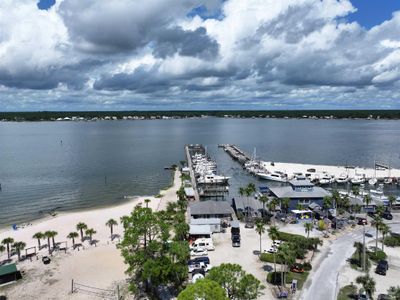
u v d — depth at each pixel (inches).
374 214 4252.0
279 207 4549.7
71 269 3016.7
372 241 3422.7
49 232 3400.6
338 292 2479.1
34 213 4845.0
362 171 7509.8
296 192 4758.9
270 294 2484.0
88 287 2716.5
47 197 5664.4
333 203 4461.1
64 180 6865.2
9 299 2568.9
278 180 6968.5
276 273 2689.5
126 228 2960.1
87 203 5329.7
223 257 3129.9
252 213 4274.1
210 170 7578.7
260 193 5447.8
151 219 2664.9
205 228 3595.0
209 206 4200.3
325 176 6899.6
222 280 2103.8
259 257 3120.1
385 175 7111.2
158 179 6998.0
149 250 2652.6
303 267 2812.5
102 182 6717.5
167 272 2429.9
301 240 3193.9
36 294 2630.4
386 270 2783.0
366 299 2325.3
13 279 2834.6
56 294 2628.0
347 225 3882.9
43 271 2987.2
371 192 5684.1
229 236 3649.1
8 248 3248.0
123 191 6058.1
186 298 1734.7
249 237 3604.8
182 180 6486.2
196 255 3152.1
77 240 3666.3
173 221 4023.1
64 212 4881.9
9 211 4933.6
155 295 2581.2
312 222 4013.3
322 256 3075.8
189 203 4746.6
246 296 2098.9
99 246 3496.6
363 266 2810.0
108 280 2817.4
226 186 6451.8
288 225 3964.1
